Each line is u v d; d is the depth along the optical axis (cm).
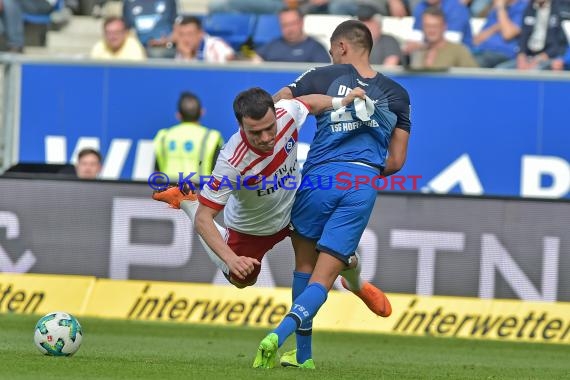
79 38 5497
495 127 4175
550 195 4172
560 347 3306
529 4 4703
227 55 4678
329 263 2125
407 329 3509
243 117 1989
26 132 4353
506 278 3475
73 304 3644
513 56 4772
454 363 2709
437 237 3503
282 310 3553
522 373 2433
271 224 2211
